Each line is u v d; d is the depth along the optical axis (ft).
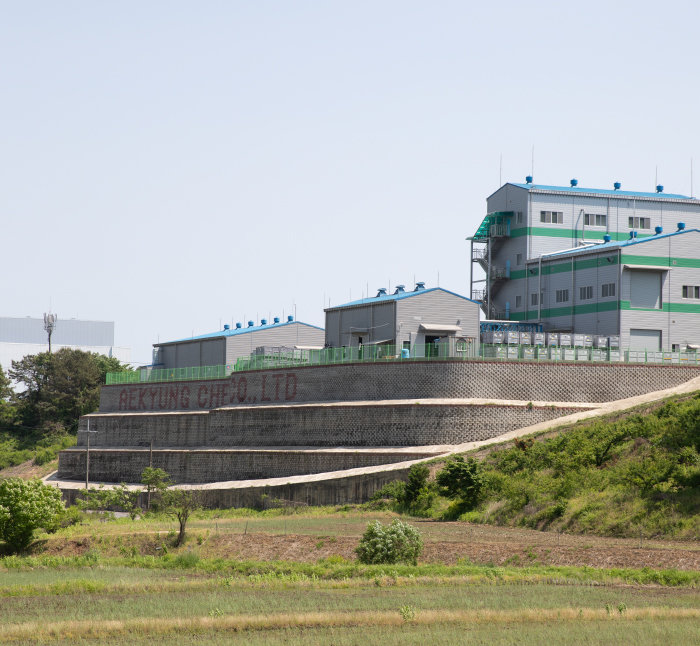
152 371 456.04
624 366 326.65
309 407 333.83
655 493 211.61
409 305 350.23
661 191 436.35
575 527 214.90
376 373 326.44
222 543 228.22
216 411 379.55
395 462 299.38
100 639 130.31
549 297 391.04
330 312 384.88
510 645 119.34
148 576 193.06
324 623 136.77
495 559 192.95
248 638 127.95
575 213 410.52
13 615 148.05
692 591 155.63
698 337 363.35
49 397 584.81
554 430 286.87
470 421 303.07
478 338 358.64
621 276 356.38
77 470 447.01
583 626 129.39
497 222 418.10
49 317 638.12
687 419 240.12
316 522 250.37
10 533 241.35
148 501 316.19
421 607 146.61
